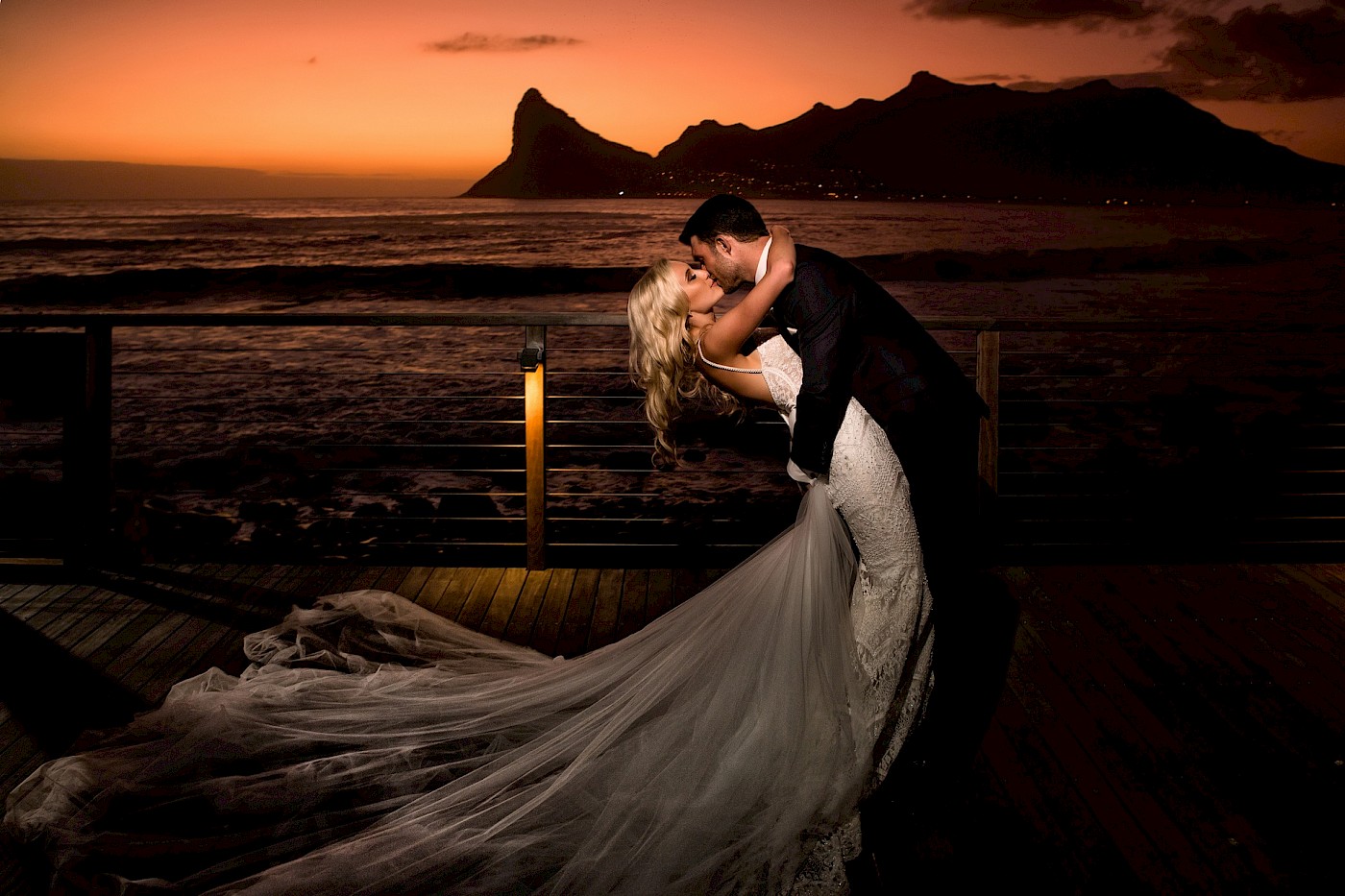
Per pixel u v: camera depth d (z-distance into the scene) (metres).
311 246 33.78
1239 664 2.91
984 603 3.33
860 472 2.03
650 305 2.09
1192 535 5.42
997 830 2.16
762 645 2.07
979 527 3.66
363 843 1.95
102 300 23.03
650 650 2.41
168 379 11.87
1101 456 7.75
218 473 7.25
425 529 5.77
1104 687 2.78
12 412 8.94
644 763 2.04
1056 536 5.45
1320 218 51.22
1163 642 3.05
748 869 1.88
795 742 1.98
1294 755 2.44
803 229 40.97
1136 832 2.15
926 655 2.18
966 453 3.61
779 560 2.17
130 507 6.23
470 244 35.03
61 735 2.52
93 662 2.94
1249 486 6.45
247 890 1.82
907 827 2.18
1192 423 9.33
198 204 51.53
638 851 1.87
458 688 2.59
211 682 2.66
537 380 3.60
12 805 2.15
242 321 3.56
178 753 2.31
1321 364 12.73
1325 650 2.99
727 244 2.07
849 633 2.09
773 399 2.15
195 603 3.39
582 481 7.06
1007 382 11.70
